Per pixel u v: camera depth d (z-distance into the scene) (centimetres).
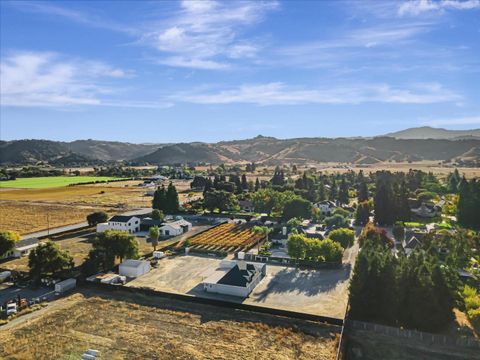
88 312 6200
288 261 8769
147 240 11012
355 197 19688
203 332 5591
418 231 11275
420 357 4994
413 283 5700
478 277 7662
